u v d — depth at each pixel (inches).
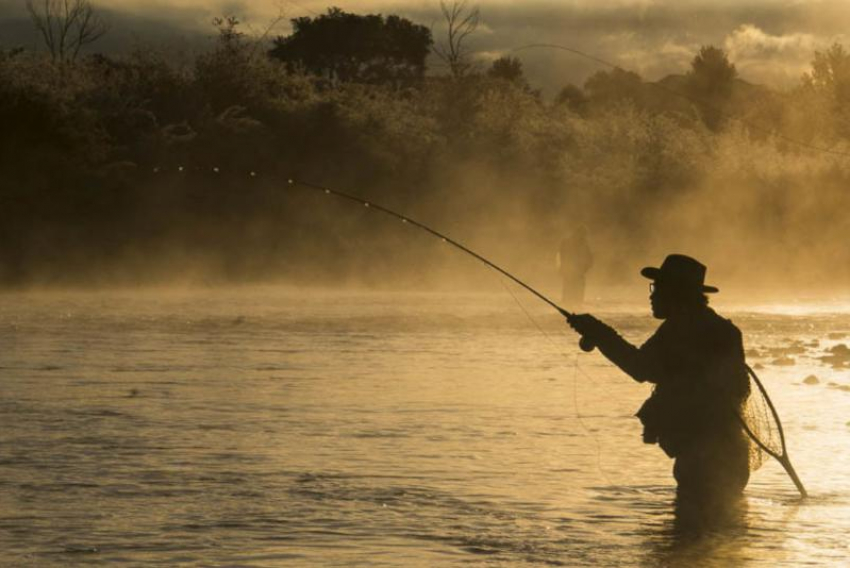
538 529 781.3
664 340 922.7
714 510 842.2
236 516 806.5
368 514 816.9
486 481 935.0
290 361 1872.5
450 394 1471.5
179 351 2025.1
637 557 714.2
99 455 1027.3
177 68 6786.4
